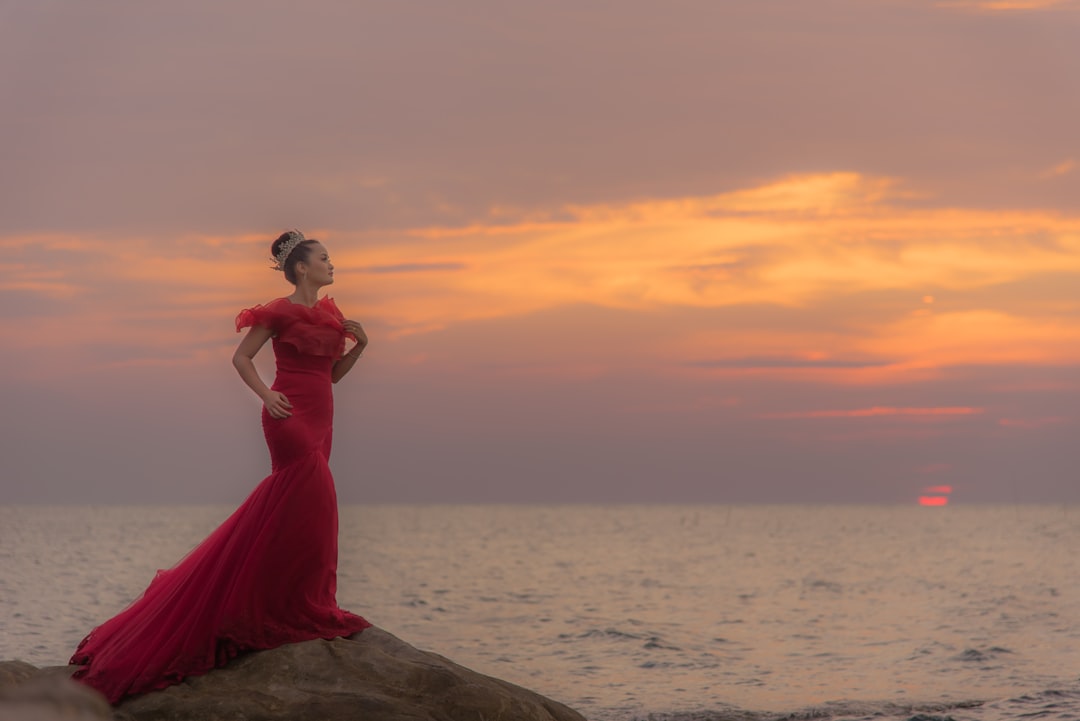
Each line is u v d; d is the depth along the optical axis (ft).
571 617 106.11
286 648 25.88
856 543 313.94
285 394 27.12
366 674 25.31
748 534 401.90
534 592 139.33
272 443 26.94
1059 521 589.32
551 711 26.78
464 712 24.86
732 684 62.03
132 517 584.40
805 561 215.51
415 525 531.50
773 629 93.81
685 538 363.76
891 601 121.19
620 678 65.10
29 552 209.97
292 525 26.58
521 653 77.71
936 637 83.97
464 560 223.10
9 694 11.21
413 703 24.76
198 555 27.25
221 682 25.13
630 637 86.99
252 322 27.04
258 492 27.02
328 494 27.25
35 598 106.22
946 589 137.59
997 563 200.23
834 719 49.11
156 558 187.21
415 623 99.86
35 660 65.98
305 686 24.93
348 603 120.88
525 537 368.89
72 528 383.24
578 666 70.69
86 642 27.27
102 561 178.29
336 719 23.88
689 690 59.88
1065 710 49.08
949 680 61.26
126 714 24.23
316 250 28.07
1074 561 204.23
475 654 77.25
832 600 124.16
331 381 27.99
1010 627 90.33
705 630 93.61
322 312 27.55
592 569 191.31
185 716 23.95
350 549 274.16
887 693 56.95
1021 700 52.31
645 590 142.51
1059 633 84.94
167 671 25.21
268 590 26.32
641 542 327.47
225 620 25.88
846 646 80.18
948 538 348.18
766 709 52.95
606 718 51.03
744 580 161.58
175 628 25.88
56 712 10.97
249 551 26.40
